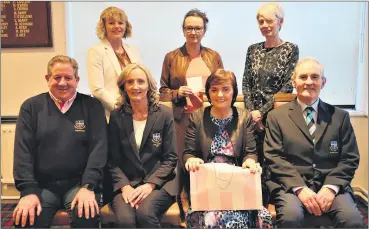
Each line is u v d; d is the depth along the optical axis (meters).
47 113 2.04
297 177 2.01
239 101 2.51
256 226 1.98
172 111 2.21
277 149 2.11
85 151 2.09
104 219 2.03
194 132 2.17
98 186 2.10
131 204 1.97
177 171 2.20
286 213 1.89
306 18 3.31
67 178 2.07
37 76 3.23
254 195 1.96
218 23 3.30
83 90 3.34
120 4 3.27
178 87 2.56
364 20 3.21
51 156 2.03
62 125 2.04
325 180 2.03
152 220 1.93
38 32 3.15
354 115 3.11
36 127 2.03
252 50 2.54
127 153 2.11
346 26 3.31
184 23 2.52
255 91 2.47
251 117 2.20
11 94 3.25
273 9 2.40
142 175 2.12
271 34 2.42
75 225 1.91
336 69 3.36
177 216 2.04
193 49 2.55
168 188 2.06
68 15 3.20
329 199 1.94
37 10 3.12
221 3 3.27
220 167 1.99
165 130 2.14
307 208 1.93
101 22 2.45
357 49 3.32
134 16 3.29
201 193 1.97
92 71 2.40
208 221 1.92
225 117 2.16
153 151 2.12
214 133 2.13
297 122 2.10
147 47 3.34
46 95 2.09
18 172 1.98
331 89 3.38
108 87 2.45
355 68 3.35
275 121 2.15
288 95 2.34
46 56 3.21
